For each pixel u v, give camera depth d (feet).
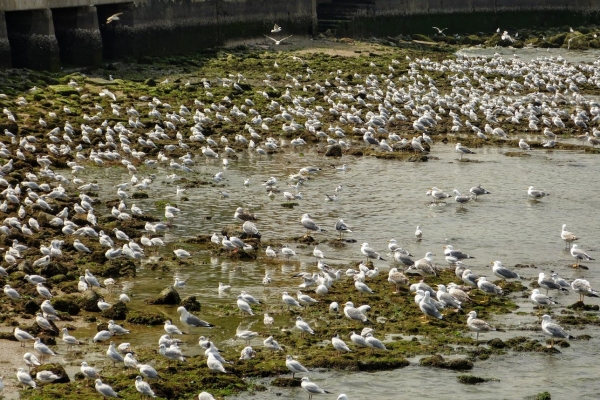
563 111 231.09
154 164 178.91
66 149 180.14
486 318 107.04
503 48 368.68
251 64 286.66
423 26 393.09
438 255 129.80
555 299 114.21
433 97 246.27
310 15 354.74
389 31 380.78
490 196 162.50
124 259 124.67
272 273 121.60
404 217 148.97
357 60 306.35
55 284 114.01
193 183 166.81
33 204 142.31
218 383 89.04
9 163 161.79
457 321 106.22
